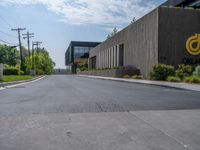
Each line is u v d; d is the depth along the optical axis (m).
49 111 8.49
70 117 7.50
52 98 12.30
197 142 5.11
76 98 12.28
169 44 35.12
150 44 37.41
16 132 5.87
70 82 31.14
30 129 6.13
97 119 7.21
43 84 26.19
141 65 41.12
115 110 8.67
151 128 6.21
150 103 10.45
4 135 5.62
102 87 21.02
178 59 35.31
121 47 54.22
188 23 35.78
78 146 4.86
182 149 4.69
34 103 10.48
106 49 66.81
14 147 4.82
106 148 4.73
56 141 5.18
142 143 5.03
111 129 6.12
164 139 5.30
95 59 87.31
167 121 6.96
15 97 12.83
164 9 35.19
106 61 66.69
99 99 11.88
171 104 10.18
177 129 6.11
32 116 7.64
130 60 46.69
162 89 18.92
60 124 6.63
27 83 28.64
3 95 13.89
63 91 16.64
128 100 11.48
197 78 25.69
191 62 35.62
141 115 7.78
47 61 119.88
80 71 103.25
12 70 61.50
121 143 5.03
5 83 23.66
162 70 31.77
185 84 23.38
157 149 4.68
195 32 35.94
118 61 54.22
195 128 6.21
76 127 6.31
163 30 35.06
